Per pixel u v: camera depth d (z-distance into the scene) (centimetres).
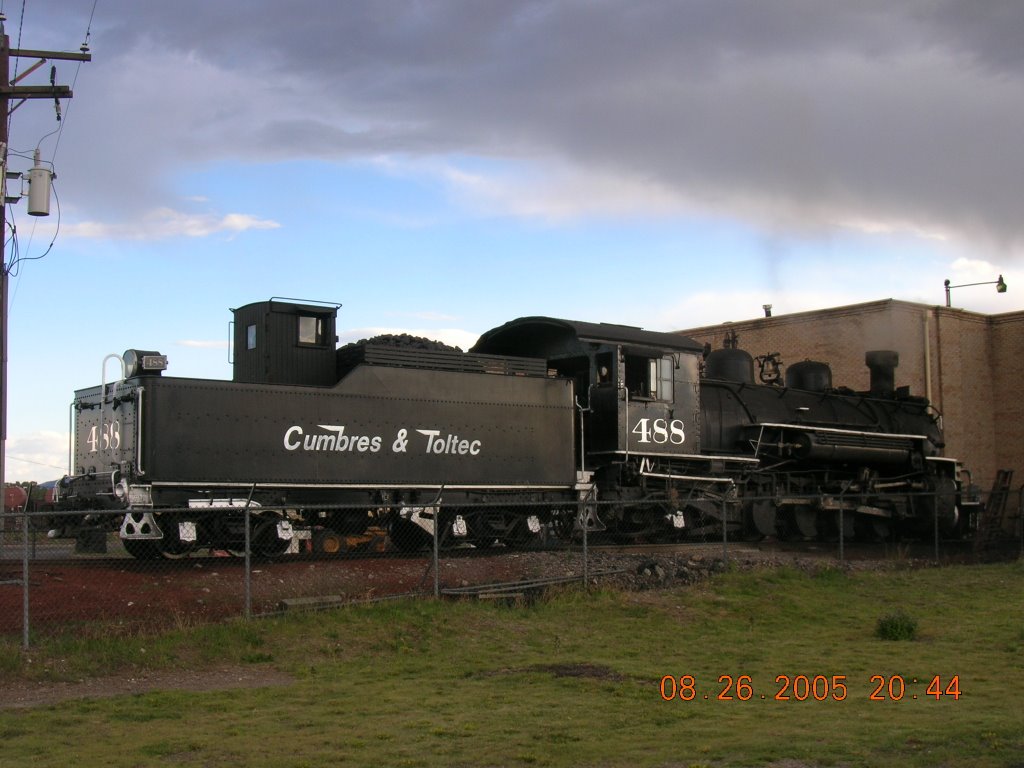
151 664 1155
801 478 2666
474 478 1891
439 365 1894
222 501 1566
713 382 2539
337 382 1825
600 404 2144
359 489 1748
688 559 1839
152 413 1545
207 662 1185
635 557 1820
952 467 3128
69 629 1208
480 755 816
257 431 1641
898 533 2988
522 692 1065
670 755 810
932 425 3156
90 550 1625
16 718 945
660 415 2220
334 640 1282
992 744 815
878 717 937
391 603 1413
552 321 2170
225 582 1432
